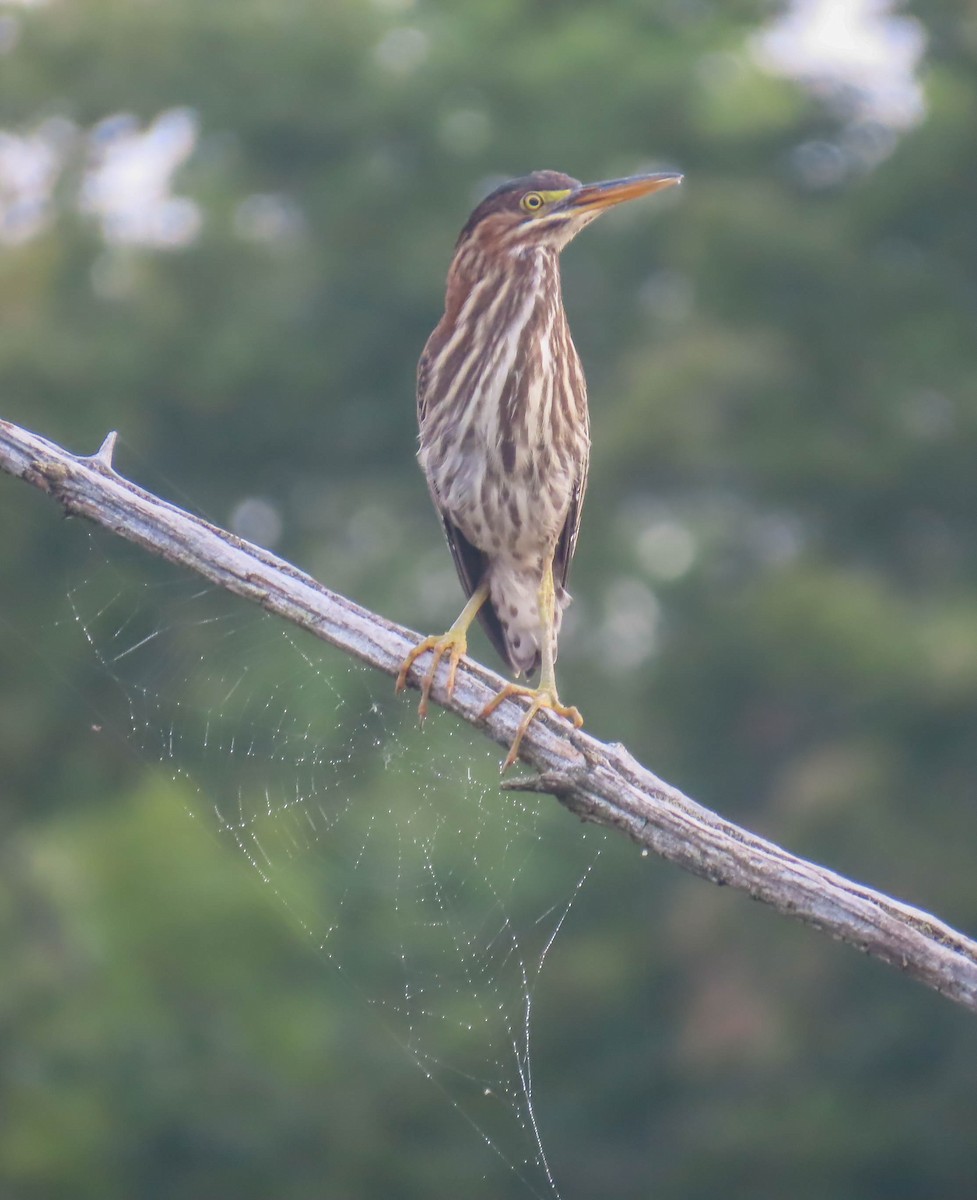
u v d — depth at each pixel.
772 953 16.83
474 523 6.96
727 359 21.22
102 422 22.66
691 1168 15.08
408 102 24.97
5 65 25.56
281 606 5.58
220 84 25.42
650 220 24.30
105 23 25.38
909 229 23.05
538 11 26.66
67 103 25.94
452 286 7.23
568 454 6.91
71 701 17.53
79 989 14.47
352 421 24.39
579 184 7.13
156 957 14.39
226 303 24.52
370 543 23.39
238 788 7.41
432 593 22.30
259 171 26.28
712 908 17.02
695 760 19.81
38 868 15.50
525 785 5.15
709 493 22.67
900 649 18.52
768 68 24.69
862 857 17.62
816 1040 16.22
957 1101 15.27
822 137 25.27
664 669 19.73
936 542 22.16
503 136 24.95
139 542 5.58
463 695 5.52
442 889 7.72
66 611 16.69
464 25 25.77
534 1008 16.52
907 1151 14.94
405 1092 13.93
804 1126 15.07
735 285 22.17
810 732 19.73
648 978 16.84
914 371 22.22
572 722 6.73
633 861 17.12
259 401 23.84
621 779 5.11
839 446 21.36
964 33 23.27
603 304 24.77
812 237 22.05
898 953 4.81
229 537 5.60
